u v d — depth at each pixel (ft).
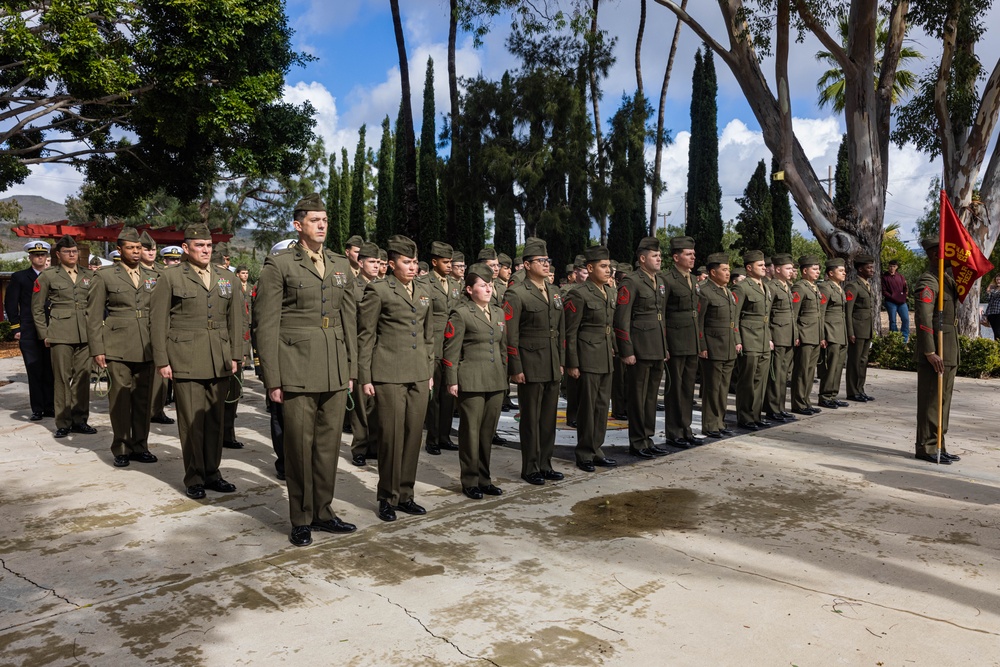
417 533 14.39
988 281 56.08
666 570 12.46
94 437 23.52
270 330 13.93
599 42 58.39
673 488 17.71
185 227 17.69
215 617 10.64
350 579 12.05
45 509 15.87
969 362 40.42
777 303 27.09
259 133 49.06
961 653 9.66
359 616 10.68
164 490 17.46
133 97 47.06
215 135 46.65
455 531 14.49
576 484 18.15
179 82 42.42
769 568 12.57
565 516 15.49
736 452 21.70
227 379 17.74
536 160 56.75
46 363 26.73
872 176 45.98
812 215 46.39
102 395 32.27
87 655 9.55
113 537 14.10
